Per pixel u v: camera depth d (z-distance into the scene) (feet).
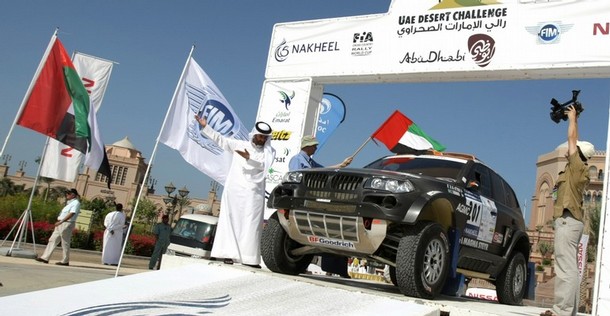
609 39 25.30
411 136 38.37
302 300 15.78
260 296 15.96
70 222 43.47
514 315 15.62
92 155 41.32
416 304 15.90
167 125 28.55
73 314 13.25
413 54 30.14
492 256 22.66
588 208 104.53
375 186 18.31
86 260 58.65
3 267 32.45
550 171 219.82
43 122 38.34
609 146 23.25
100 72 46.62
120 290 15.47
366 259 20.12
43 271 33.40
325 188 19.29
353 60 31.99
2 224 63.21
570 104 17.53
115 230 54.29
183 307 14.40
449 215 20.47
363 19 32.09
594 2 25.91
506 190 25.17
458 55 28.84
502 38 27.76
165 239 55.77
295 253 21.76
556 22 26.58
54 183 295.28
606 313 21.74
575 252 16.39
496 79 28.76
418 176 19.01
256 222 23.03
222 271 18.56
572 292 16.11
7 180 237.86
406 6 30.83
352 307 15.29
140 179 378.73
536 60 26.76
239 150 22.85
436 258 18.52
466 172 21.66
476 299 27.43
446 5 29.55
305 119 33.09
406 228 18.16
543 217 220.64
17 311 13.02
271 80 34.71
